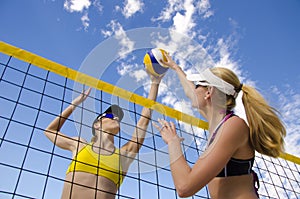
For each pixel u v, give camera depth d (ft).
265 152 4.76
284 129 4.92
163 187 6.05
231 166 4.57
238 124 4.65
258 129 4.73
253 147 4.80
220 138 4.46
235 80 5.27
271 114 4.85
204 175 4.11
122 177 6.85
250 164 4.68
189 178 4.12
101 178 6.54
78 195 6.35
